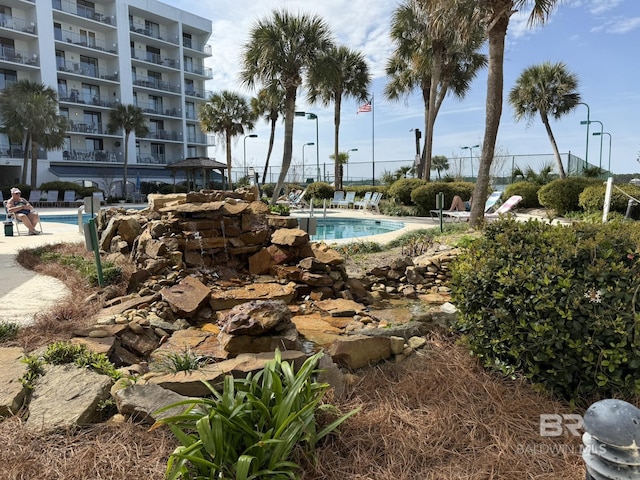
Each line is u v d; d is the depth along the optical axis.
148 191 38.34
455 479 1.89
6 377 2.39
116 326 3.38
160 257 5.04
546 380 2.45
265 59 14.67
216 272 5.17
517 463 1.97
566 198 14.64
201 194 5.98
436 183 17.58
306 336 3.44
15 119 30.28
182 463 1.66
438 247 7.08
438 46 18.41
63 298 4.38
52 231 11.16
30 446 1.93
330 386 2.46
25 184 31.12
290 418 1.78
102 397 2.31
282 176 15.76
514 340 2.50
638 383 2.16
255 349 2.99
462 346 3.05
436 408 2.37
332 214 18.31
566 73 22.92
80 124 39.78
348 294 4.67
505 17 9.34
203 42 51.34
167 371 2.63
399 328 3.51
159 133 46.62
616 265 2.32
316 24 14.99
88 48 39.88
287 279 4.89
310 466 1.91
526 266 2.49
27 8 36.56
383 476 1.90
